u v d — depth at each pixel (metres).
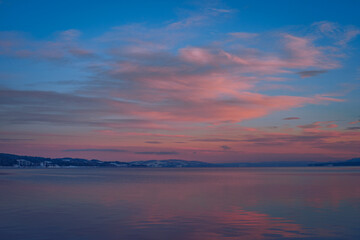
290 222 25.56
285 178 101.38
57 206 34.72
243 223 25.27
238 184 70.38
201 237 21.00
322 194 46.28
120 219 27.05
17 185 68.00
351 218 27.19
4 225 24.61
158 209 32.47
